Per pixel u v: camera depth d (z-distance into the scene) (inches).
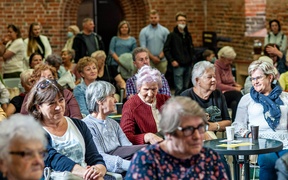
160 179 173.6
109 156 243.4
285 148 262.7
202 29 635.5
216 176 177.9
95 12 627.5
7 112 317.7
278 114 269.1
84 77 329.1
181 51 521.0
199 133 172.7
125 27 522.3
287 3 542.9
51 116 223.1
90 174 219.5
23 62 484.1
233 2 601.0
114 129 253.4
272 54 450.3
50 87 223.3
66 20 607.5
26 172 156.2
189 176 174.9
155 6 622.2
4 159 156.3
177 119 171.2
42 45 496.7
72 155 226.2
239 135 268.8
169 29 628.4
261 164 255.9
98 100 247.9
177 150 173.2
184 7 630.5
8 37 485.1
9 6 587.2
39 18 595.5
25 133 155.9
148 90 269.9
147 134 263.0
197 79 285.3
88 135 231.1
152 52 541.0
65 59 433.7
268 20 564.7
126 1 624.4
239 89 430.0
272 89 275.1
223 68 434.3
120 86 412.8
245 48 590.6
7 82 472.4
